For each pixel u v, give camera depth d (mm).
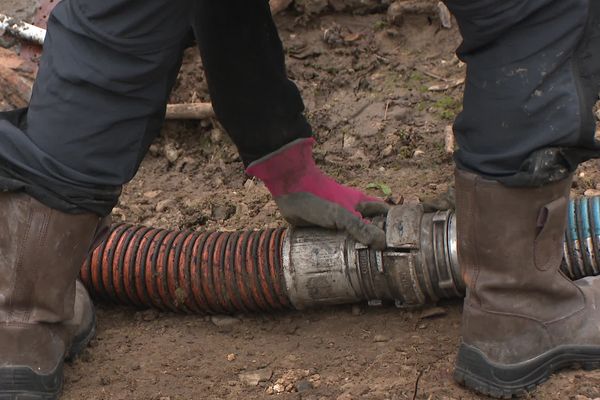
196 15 4832
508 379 4379
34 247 4090
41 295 4211
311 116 7117
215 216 6367
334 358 4902
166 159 7090
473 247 4293
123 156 3973
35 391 4305
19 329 4227
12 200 4062
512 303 4324
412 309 5297
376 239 4984
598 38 3908
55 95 3855
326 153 6840
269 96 5039
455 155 4230
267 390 4633
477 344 4418
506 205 4109
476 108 4012
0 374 4234
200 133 7211
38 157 3895
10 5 7449
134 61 3771
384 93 7262
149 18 3688
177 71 4242
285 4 7691
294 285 5145
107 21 3709
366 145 6875
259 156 5180
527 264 4246
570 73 3875
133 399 4559
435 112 7047
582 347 4465
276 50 5059
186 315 5457
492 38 3879
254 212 6320
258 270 5199
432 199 5898
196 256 5277
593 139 3973
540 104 3865
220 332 5266
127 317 5488
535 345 4395
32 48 7316
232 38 4855
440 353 4848
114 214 6438
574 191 6078
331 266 5086
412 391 4492
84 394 4590
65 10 3875
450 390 4500
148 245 5352
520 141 3959
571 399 4359
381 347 4969
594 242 4977
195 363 4914
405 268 4992
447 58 7516
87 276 5398
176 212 6453
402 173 6609
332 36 7617
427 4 7645
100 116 3852
